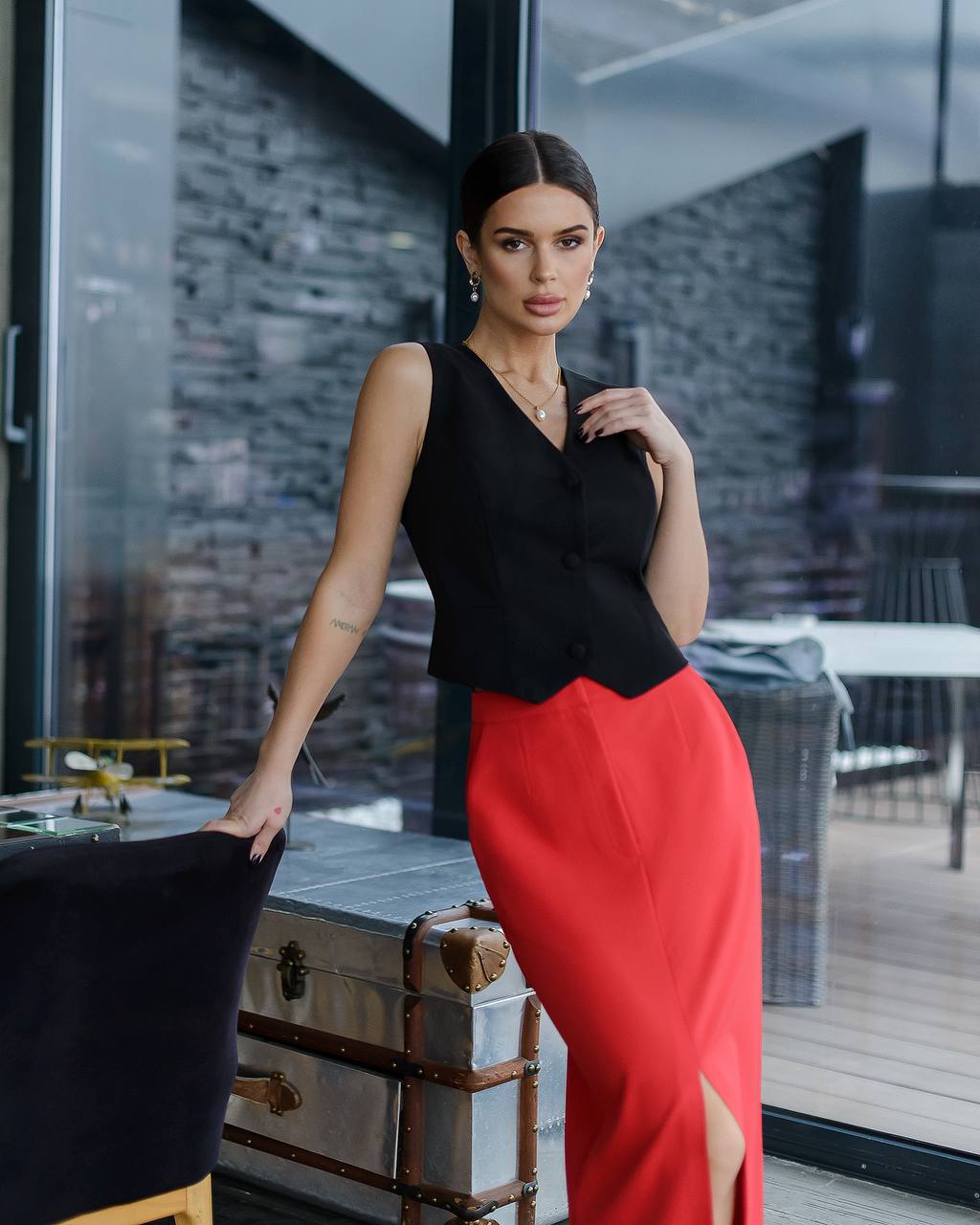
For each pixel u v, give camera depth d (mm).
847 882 2908
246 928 1791
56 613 4230
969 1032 2727
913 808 2844
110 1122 1736
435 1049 2252
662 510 1805
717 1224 1585
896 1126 2783
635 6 3541
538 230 1685
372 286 3652
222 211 3910
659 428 1754
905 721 2877
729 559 3604
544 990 1654
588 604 1699
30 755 4246
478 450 1712
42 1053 1665
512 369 1784
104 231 4105
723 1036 1605
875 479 3291
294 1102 2434
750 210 3646
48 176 4172
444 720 3332
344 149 3658
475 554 1711
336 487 3797
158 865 1695
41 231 4172
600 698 1682
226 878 1742
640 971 1604
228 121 3877
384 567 1774
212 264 3938
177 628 4047
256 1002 2504
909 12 3240
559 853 1657
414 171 3541
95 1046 1704
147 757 4086
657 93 3604
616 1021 1591
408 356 1763
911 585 3158
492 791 1699
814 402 3455
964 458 3102
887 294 3275
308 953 2412
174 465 4039
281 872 2617
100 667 4160
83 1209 1736
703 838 1651
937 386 3164
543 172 1682
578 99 3490
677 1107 1558
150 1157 1778
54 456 4227
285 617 3887
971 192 3121
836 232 3479
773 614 3482
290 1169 2467
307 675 1746
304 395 3816
